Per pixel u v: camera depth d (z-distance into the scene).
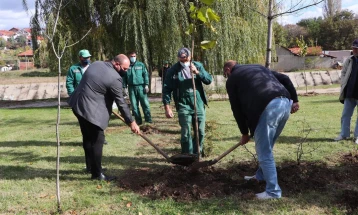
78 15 15.76
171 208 3.96
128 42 15.16
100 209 4.02
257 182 4.57
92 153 4.95
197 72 5.29
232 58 15.59
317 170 5.02
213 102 16.23
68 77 7.21
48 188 4.75
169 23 14.55
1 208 4.10
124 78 9.41
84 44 15.61
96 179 5.03
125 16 14.53
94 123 4.69
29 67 49.62
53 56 15.44
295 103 4.55
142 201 4.18
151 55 15.73
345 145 6.61
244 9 15.73
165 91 5.68
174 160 5.02
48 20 14.63
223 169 5.29
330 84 27.73
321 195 4.19
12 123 11.40
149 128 8.70
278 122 4.02
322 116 10.41
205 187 4.48
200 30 15.12
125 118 4.86
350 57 6.84
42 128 9.92
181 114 5.62
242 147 6.65
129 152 6.62
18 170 5.65
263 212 3.79
